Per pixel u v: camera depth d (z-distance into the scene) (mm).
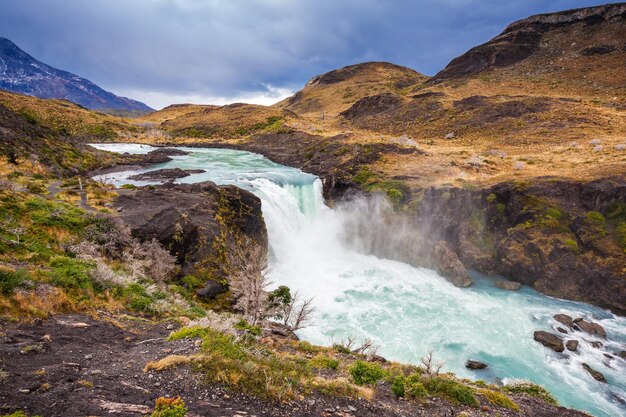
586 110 72125
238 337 13648
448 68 143250
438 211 38062
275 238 39375
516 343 24344
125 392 8195
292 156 69562
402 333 25375
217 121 124250
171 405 7273
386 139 68625
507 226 35594
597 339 24891
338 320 26875
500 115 79375
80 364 9328
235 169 59781
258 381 9852
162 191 33562
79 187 33219
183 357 10125
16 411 6555
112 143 101125
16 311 11617
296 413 9062
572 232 32531
